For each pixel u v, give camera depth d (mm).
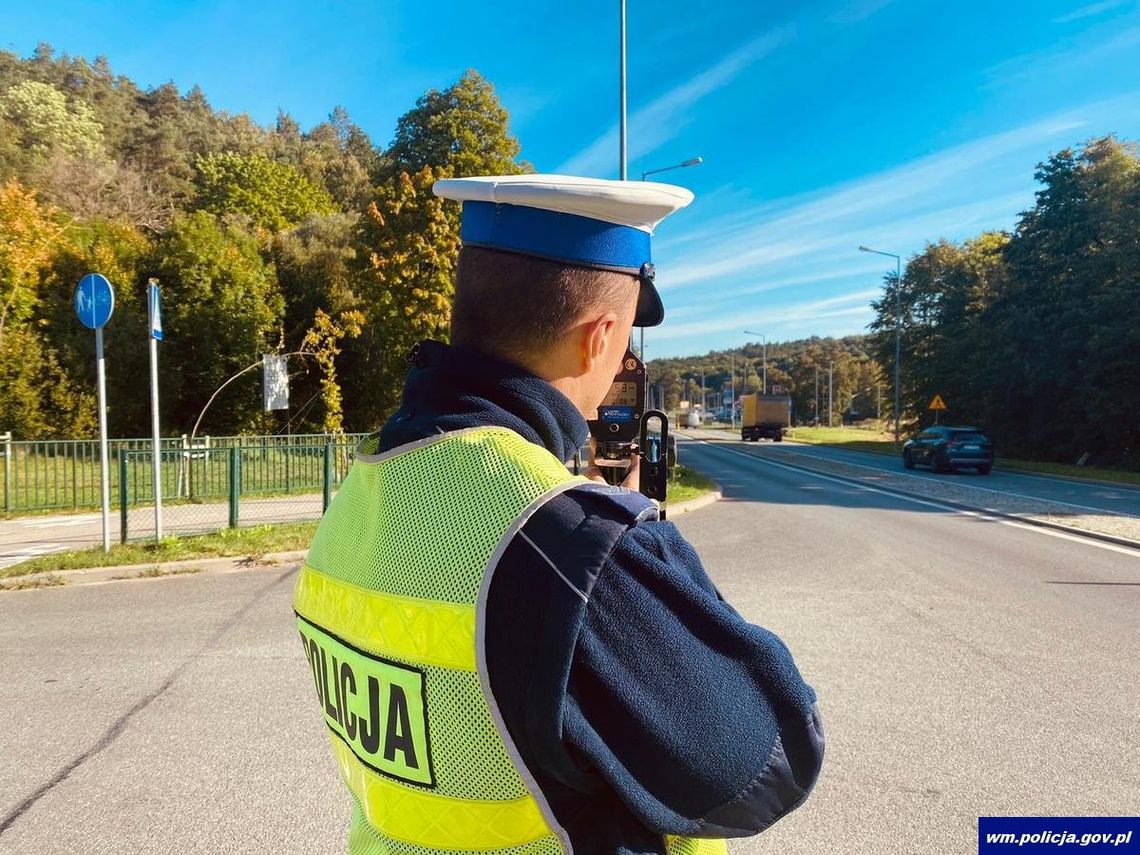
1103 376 23688
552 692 659
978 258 34031
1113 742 3520
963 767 3285
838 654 4805
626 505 761
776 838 2760
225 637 5234
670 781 697
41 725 3758
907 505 12945
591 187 851
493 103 22156
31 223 18219
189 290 21078
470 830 723
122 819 2904
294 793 3096
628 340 968
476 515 728
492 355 891
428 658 712
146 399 19891
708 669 714
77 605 6129
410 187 20312
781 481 18141
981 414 30078
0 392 16531
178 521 10195
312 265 24219
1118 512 11656
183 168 45312
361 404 23922
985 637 5160
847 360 92875
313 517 10430
